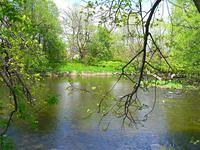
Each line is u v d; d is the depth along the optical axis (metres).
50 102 7.58
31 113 7.21
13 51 6.68
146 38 5.52
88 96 34.69
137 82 6.11
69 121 22.86
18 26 6.31
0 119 7.32
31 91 7.55
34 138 18.50
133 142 18.44
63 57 60.78
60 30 54.94
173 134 19.94
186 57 14.53
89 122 22.59
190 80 8.17
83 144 17.97
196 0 4.31
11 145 6.78
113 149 17.28
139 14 5.87
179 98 32.91
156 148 17.42
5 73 6.64
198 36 16.08
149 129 20.98
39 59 7.44
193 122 22.92
